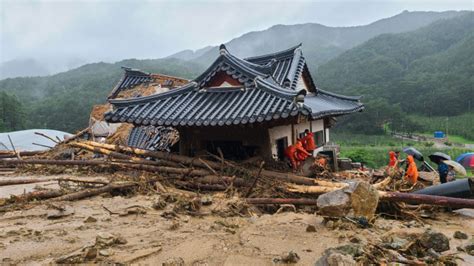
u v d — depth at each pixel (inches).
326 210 246.7
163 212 273.6
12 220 256.1
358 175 505.0
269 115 334.3
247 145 413.1
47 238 214.2
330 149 612.4
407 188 382.9
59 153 657.0
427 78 3703.3
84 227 237.3
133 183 360.5
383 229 239.0
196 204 290.8
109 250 191.3
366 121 2800.2
